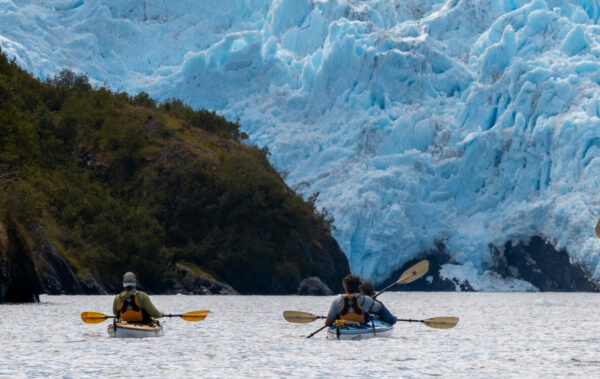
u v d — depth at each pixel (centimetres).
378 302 7975
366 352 6738
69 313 12300
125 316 7931
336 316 7944
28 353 6469
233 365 5778
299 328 9875
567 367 5809
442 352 6844
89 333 8500
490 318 13500
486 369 5659
